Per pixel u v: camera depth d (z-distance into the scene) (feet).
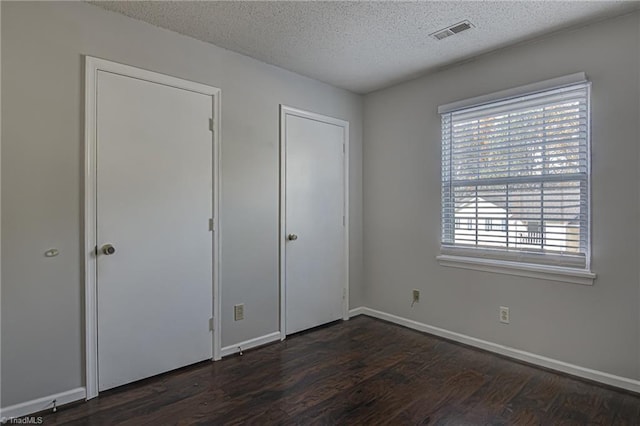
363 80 11.01
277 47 8.76
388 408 6.63
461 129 9.82
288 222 10.31
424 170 10.67
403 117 11.21
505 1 6.73
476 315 9.52
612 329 7.37
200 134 8.43
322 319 11.29
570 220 7.93
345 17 7.34
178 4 6.89
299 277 10.62
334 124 11.53
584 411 6.50
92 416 6.31
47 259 6.47
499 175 9.05
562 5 6.85
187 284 8.25
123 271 7.32
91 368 6.91
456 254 9.93
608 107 7.36
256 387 7.38
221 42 8.50
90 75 6.89
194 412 6.47
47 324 6.48
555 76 8.04
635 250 7.09
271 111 9.84
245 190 9.30
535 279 8.44
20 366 6.23
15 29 6.14
